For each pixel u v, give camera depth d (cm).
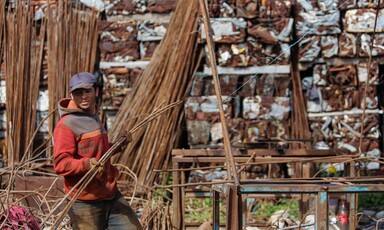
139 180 970
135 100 1005
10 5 1046
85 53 1030
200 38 998
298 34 1006
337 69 1006
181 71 998
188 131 1001
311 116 1012
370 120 1001
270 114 997
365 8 996
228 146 587
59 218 541
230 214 550
